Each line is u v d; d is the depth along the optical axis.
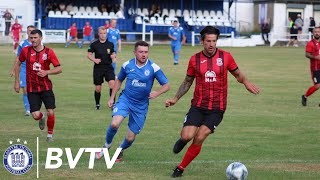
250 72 31.56
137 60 11.03
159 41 56.44
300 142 13.78
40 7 55.22
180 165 10.16
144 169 10.75
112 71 18.56
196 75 10.16
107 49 18.44
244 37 58.44
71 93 22.38
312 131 15.23
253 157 12.08
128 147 11.89
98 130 14.91
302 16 62.66
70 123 15.92
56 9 56.22
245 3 64.50
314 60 19.50
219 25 59.16
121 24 56.22
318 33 19.34
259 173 10.51
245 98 21.66
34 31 12.74
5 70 30.05
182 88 10.39
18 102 19.95
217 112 10.06
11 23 53.56
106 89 23.83
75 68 31.88
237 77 10.27
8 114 17.44
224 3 63.81
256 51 48.03
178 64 35.09
